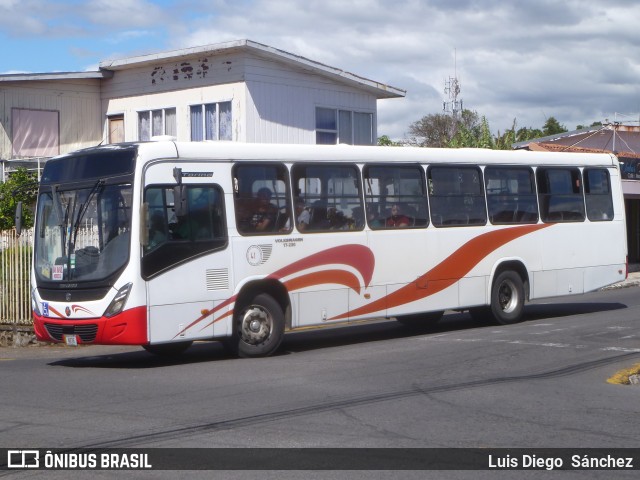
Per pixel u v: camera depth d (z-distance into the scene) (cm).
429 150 1639
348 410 962
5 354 1644
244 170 1394
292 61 2548
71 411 976
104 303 1277
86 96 2770
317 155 1480
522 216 1773
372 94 2841
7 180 2456
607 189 1939
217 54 2516
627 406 987
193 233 1329
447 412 952
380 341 1596
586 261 1881
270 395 1052
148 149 1300
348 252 1499
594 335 1553
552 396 1044
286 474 716
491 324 1775
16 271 1806
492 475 714
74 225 1335
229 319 1363
